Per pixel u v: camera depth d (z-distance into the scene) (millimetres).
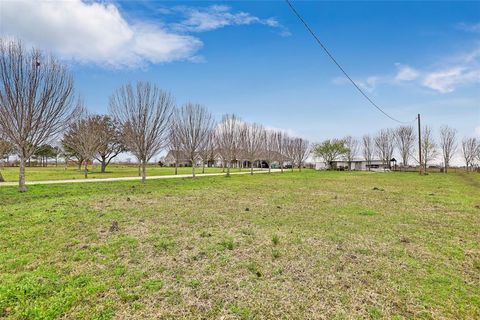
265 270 5172
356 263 5559
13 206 10672
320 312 3834
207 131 32438
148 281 4656
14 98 14438
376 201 13492
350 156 80062
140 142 21156
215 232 7590
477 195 16688
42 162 67000
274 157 51938
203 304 3994
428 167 72562
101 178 25672
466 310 3900
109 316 3650
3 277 4664
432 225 8711
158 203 11984
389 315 3771
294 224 8633
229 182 23609
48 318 3559
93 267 5184
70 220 8539
